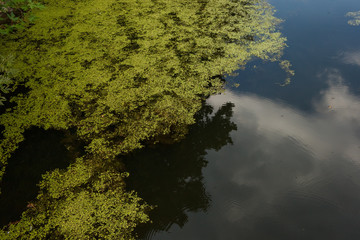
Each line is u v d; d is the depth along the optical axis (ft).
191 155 18.31
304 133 19.51
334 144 18.62
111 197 15.89
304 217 14.83
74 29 29.04
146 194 16.20
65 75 23.47
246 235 14.21
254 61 25.99
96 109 20.85
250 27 30.68
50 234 14.29
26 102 21.27
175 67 24.50
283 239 13.93
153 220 14.99
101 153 18.16
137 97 21.75
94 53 25.82
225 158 18.28
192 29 29.50
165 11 32.45
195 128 20.03
